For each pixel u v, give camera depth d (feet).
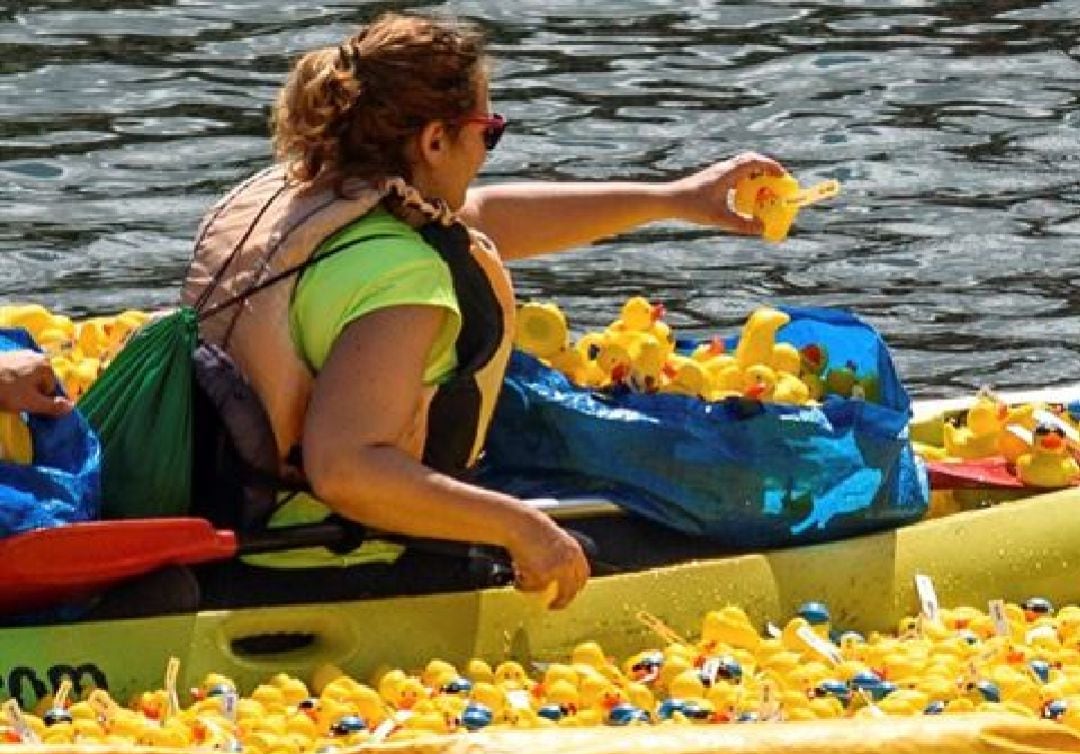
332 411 37.06
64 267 64.13
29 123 73.26
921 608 41.88
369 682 38.75
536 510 37.76
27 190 68.74
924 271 66.39
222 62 78.59
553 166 71.72
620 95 77.36
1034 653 40.65
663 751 33.47
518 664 39.40
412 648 39.01
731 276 65.77
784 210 44.73
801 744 34.01
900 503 42.73
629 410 41.39
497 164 71.67
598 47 81.41
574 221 44.55
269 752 35.78
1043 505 43.73
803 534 42.11
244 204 39.45
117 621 37.60
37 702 37.04
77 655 37.29
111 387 38.63
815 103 77.51
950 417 48.06
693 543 41.60
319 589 38.91
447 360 38.37
